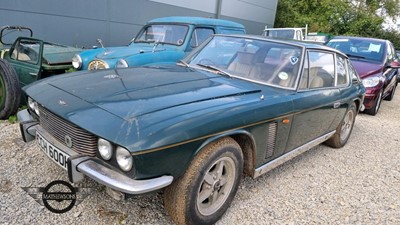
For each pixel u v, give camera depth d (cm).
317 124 354
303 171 371
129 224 239
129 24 1062
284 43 336
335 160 418
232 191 259
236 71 324
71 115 210
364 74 700
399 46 3009
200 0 1338
